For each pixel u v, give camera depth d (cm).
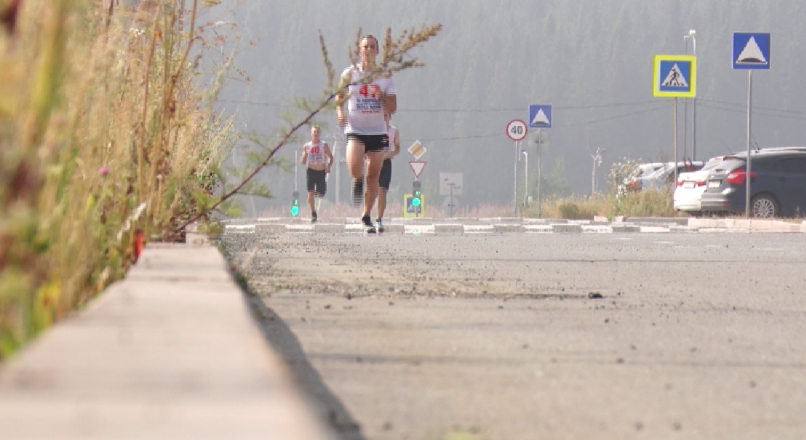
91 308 1198
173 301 1276
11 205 1058
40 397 709
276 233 6450
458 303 2597
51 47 1174
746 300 2862
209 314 1148
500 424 1306
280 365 816
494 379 1599
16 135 1161
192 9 2630
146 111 2595
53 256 1462
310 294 2709
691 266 4112
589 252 4938
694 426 1333
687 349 1961
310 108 2584
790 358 1886
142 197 2484
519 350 1880
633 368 1739
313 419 657
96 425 643
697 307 2669
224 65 2930
